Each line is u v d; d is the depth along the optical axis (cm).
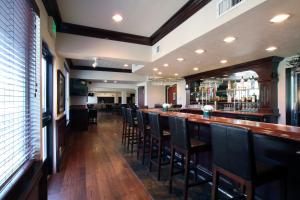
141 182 261
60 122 339
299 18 212
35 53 172
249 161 127
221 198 214
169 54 370
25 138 147
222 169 152
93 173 293
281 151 165
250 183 128
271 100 432
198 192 230
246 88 525
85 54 362
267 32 257
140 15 312
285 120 419
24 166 140
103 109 1922
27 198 115
